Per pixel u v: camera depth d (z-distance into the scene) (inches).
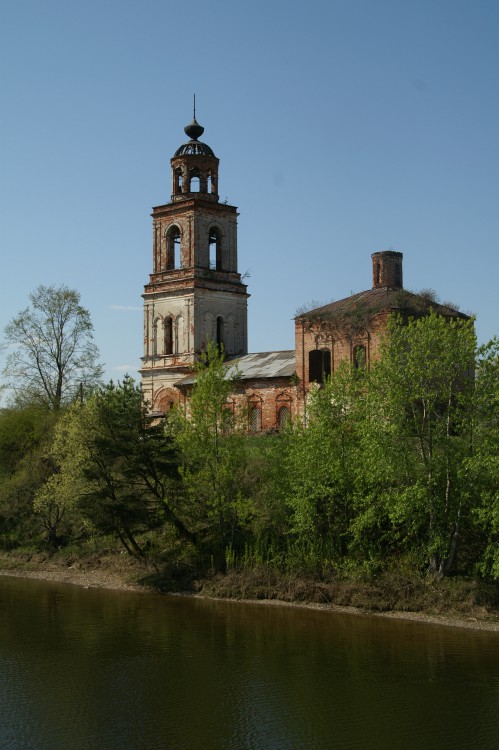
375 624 1290.6
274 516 1616.6
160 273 2598.4
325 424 1540.4
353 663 1077.8
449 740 830.5
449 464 1376.7
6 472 2289.6
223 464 1649.9
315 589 1459.2
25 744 833.5
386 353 1444.4
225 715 903.7
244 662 1092.5
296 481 1556.3
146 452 1701.5
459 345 1409.9
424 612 1338.6
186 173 2588.6
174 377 2541.8
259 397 2244.1
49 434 2175.2
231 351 2596.0
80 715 910.4
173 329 2568.9
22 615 1397.6
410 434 1409.9
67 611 1428.4
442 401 1439.5
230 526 1683.1
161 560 1723.7
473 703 925.2
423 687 978.1
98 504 1701.5
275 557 1552.7
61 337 2484.0
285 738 838.5
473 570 1378.0
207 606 1457.9
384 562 1462.8
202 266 2541.8
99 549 1920.5
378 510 1455.5
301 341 2097.7
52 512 2059.5
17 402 2428.6
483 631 1232.2
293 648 1155.3
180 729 866.8
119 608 1450.5
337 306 2082.9
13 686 1007.0
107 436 1766.7
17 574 1850.4
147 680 1023.0
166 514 1712.6
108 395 1792.6
